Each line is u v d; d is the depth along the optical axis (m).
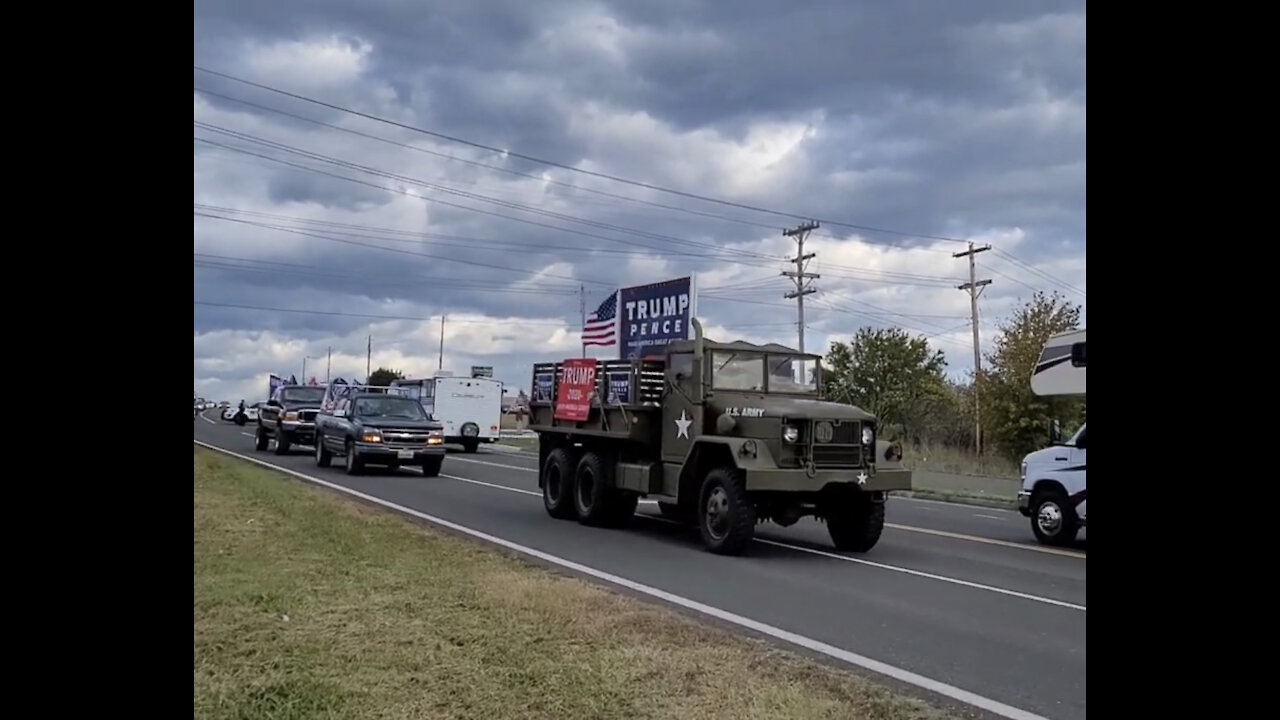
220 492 14.46
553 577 8.99
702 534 12.22
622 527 14.40
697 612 8.19
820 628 7.73
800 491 11.66
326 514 12.64
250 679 5.37
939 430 36.44
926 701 5.80
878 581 10.16
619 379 14.15
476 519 14.28
